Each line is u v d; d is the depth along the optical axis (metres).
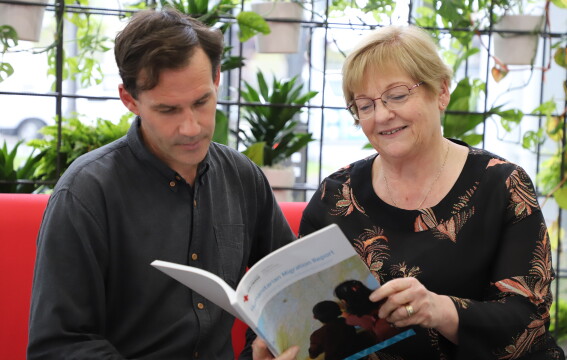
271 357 1.32
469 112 2.41
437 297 1.32
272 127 2.45
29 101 2.68
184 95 1.22
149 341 1.33
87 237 1.27
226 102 2.34
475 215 1.47
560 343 2.50
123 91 1.32
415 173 1.53
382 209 1.54
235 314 1.16
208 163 1.41
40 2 2.16
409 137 1.45
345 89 1.51
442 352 1.46
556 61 2.45
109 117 2.54
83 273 1.26
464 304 1.33
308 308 1.18
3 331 1.72
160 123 1.25
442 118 2.36
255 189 1.54
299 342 1.20
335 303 1.19
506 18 2.39
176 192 1.37
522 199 1.45
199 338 1.34
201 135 1.27
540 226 1.44
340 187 1.62
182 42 1.21
